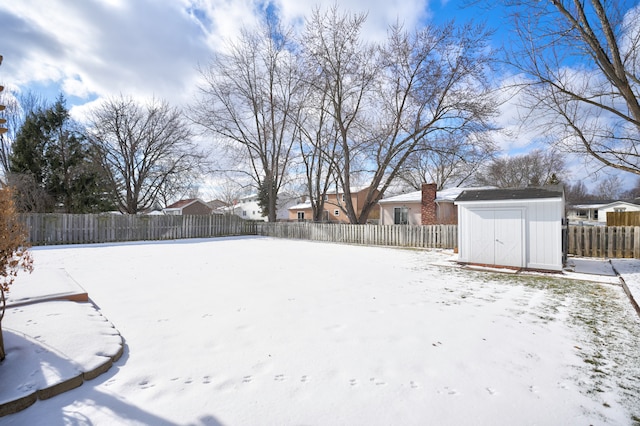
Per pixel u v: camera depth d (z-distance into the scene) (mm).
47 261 9273
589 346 3324
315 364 2828
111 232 16219
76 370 2486
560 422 2068
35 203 18938
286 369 2723
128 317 4094
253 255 11102
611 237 10328
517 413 2156
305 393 2354
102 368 2600
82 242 15273
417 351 3141
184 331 3604
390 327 3828
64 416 2049
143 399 2244
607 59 6883
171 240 17531
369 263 9312
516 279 7043
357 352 3098
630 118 7590
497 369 2789
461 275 7488
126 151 25156
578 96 8188
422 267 8633
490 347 3264
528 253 8242
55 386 2281
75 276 6969
